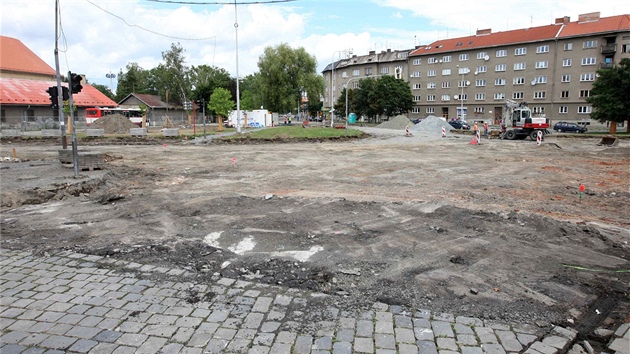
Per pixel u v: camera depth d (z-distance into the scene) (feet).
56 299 15.65
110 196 35.17
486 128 139.03
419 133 149.79
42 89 172.55
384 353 12.17
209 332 13.33
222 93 159.53
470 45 238.48
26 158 65.16
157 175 49.29
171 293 16.20
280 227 25.35
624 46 185.16
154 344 12.64
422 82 265.54
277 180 46.06
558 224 25.30
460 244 22.16
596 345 13.10
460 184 43.83
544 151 81.66
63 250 21.34
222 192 37.96
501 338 13.03
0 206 31.32
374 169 55.62
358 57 332.60
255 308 14.97
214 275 18.03
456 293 16.37
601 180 46.80
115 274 18.08
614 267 19.16
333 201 32.35
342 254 20.66
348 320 14.14
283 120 258.78
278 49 218.18
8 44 188.96
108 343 12.68
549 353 12.24
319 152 79.61
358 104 257.96
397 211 29.27
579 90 200.34
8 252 21.03
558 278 17.88
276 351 12.26
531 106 217.56
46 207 31.58
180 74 269.44
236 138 106.32
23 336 13.05
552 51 206.69
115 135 117.91
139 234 24.23
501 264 19.38
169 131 112.88
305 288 16.79
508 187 42.11
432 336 13.12
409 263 19.47
